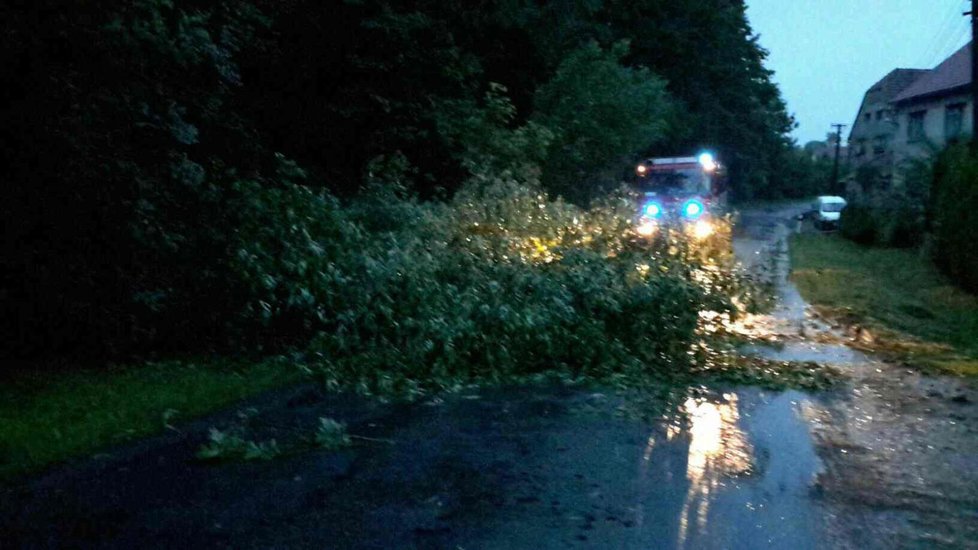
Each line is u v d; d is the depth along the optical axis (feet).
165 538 18.10
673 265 40.88
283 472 22.34
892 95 214.28
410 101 57.26
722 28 157.58
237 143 39.75
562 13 89.30
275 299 32.94
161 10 31.32
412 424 27.27
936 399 32.01
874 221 116.98
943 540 19.07
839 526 19.72
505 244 40.22
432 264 36.76
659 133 99.04
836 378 35.09
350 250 35.06
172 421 25.99
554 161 81.56
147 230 29.71
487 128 62.49
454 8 63.77
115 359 31.50
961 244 69.46
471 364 34.12
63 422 24.27
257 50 47.96
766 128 226.17
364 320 33.40
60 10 27.32
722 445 25.79
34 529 18.34
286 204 36.11
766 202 257.55
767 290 51.39
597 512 20.26
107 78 28.99
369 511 19.93
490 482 22.08
